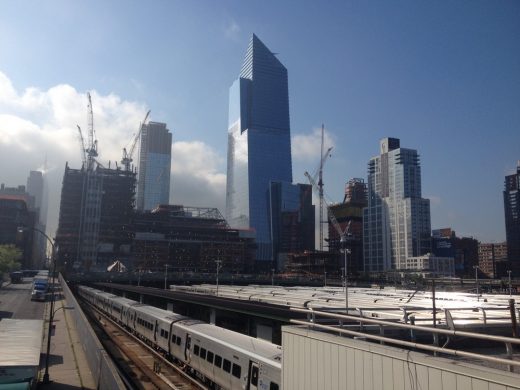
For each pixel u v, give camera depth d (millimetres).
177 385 29984
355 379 11953
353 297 49438
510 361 8430
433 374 9750
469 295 60094
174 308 61750
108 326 61469
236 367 24938
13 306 79562
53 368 34438
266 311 32219
